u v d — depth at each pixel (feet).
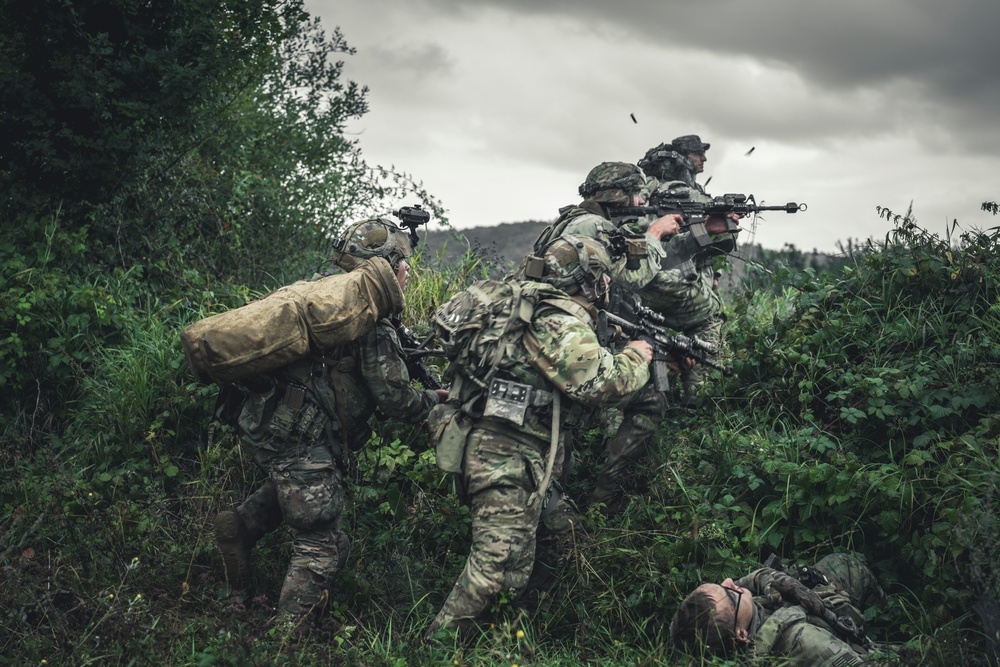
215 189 20.98
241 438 12.15
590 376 11.29
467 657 11.07
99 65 17.29
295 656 10.27
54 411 15.58
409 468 14.33
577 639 11.68
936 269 15.11
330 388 12.05
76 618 11.14
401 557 13.37
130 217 18.61
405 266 13.07
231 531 12.29
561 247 12.09
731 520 13.08
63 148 17.43
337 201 22.49
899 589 12.17
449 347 11.82
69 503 13.17
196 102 18.01
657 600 11.98
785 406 14.67
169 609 11.44
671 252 16.01
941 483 12.20
